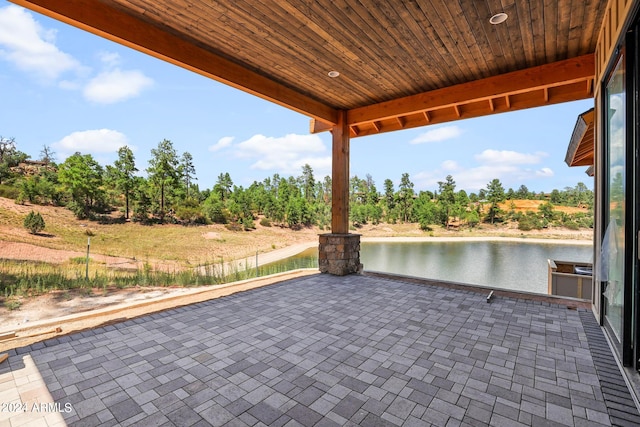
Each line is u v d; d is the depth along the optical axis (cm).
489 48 364
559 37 338
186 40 348
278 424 170
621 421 171
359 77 448
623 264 227
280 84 471
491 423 170
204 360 244
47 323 318
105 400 191
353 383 212
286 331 304
